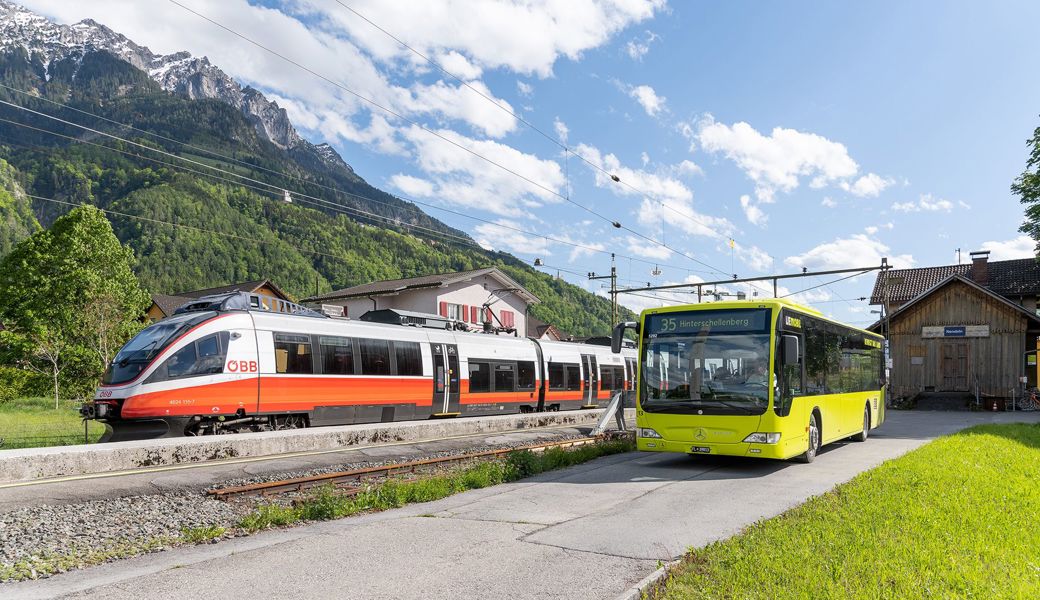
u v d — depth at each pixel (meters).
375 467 13.69
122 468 12.68
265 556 6.65
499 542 7.14
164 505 10.29
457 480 11.45
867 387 19.14
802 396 13.51
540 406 28.81
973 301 38.78
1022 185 35.94
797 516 7.91
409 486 10.74
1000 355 37.91
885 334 40.25
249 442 14.80
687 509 8.97
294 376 18.25
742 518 8.31
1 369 37.97
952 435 18.80
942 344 39.41
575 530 7.71
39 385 38.34
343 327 20.06
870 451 15.62
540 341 29.28
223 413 16.64
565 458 14.19
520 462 12.94
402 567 6.21
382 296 46.94
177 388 15.88
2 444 17.89
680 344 13.34
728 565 5.96
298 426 18.67
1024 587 5.29
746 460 14.35
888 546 6.39
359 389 20.09
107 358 35.78
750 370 12.62
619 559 6.45
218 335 16.83
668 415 13.12
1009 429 21.16
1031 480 10.99
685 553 6.48
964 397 38.47
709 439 12.72
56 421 26.22
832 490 9.84
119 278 40.38
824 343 15.25
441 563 6.34
